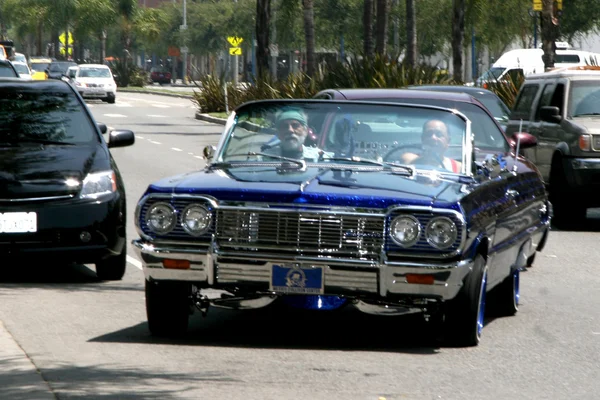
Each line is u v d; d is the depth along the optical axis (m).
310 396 14.72
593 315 21.72
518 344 18.67
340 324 20.03
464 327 17.86
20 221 23.14
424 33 131.00
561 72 38.53
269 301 17.39
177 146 68.00
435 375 16.19
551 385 15.82
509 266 20.70
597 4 114.94
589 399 15.09
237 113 20.08
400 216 16.72
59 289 23.14
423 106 19.64
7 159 24.08
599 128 35.81
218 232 17.12
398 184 17.58
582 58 98.56
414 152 19.09
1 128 25.50
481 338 19.09
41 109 26.17
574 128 36.00
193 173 18.73
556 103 37.84
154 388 14.89
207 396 14.54
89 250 23.56
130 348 17.45
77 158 24.45
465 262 16.81
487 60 151.88
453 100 26.69
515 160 22.67
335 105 19.75
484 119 25.72
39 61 172.88
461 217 16.69
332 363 16.77
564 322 20.89
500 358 17.50
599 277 26.66
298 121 19.48
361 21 137.38
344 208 16.83
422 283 16.70
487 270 18.59
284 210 16.92
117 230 23.94
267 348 17.75
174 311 18.06
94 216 23.56
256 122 19.77
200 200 17.17
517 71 67.62
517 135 23.23
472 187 18.09
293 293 17.05
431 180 18.12
